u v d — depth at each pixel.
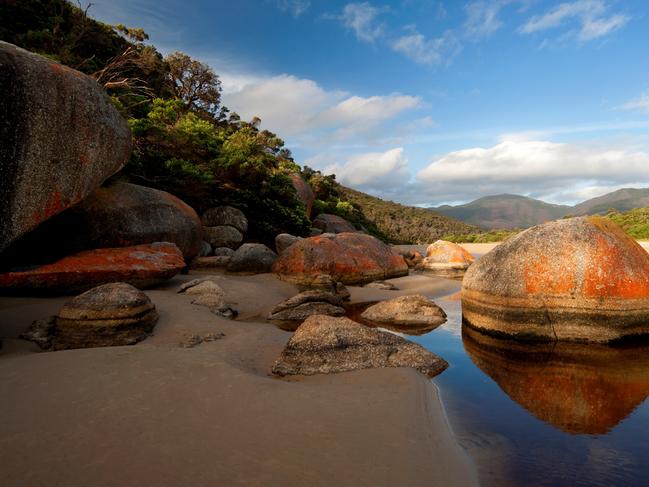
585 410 4.54
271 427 3.64
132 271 9.69
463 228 128.88
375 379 5.34
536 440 3.84
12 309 7.46
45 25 25.19
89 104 8.98
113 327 6.70
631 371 5.84
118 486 2.60
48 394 4.12
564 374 5.75
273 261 16.84
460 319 9.55
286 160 51.28
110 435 3.29
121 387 4.38
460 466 3.27
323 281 12.95
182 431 3.43
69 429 3.37
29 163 7.66
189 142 23.03
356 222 53.97
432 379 5.59
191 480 2.71
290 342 6.19
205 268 16.42
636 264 7.29
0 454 2.95
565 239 7.63
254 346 6.84
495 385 5.35
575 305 7.25
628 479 3.19
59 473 2.72
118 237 11.78
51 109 8.06
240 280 13.25
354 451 3.32
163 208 13.65
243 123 52.62
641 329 7.09
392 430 3.76
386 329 8.68
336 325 6.50
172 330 7.34
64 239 10.38
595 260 7.27
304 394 4.59
